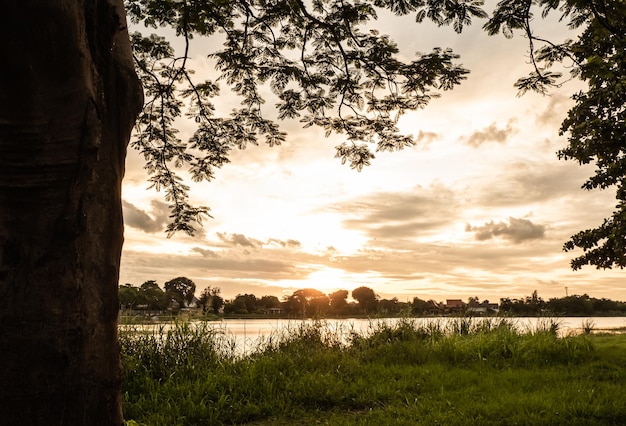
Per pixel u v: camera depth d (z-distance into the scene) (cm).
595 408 506
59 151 188
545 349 873
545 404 527
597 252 1109
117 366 203
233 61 647
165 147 680
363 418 520
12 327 181
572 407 507
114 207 208
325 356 798
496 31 546
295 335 897
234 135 710
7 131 184
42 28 179
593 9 524
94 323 194
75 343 188
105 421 195
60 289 187
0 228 184
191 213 673
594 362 804
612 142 823
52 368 183
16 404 179
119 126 215
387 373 736
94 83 201
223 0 591
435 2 522
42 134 186
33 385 181
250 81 671
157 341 721
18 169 186
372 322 1045
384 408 561
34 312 183
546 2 518
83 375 189
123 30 224
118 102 215
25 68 181
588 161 889
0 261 183
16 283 183
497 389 623
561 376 698
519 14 524
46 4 176
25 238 185
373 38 590
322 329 927
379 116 669
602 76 596
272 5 609
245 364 699
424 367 786
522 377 697
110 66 212
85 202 195
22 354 181
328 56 638
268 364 712
